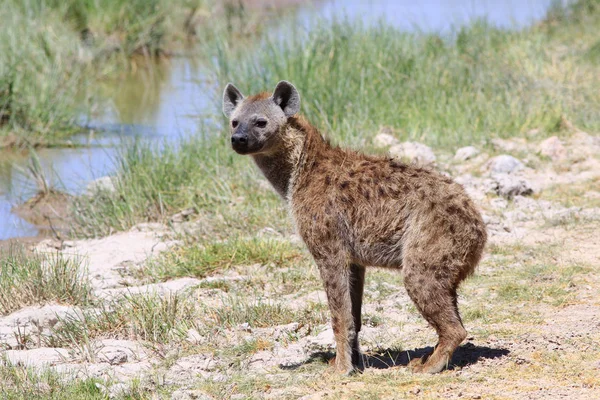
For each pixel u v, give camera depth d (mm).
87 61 48812
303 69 35406
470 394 14250
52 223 29219
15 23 45688
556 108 34438
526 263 21703
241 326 18406
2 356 17109
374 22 45906
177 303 19297
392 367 15930
